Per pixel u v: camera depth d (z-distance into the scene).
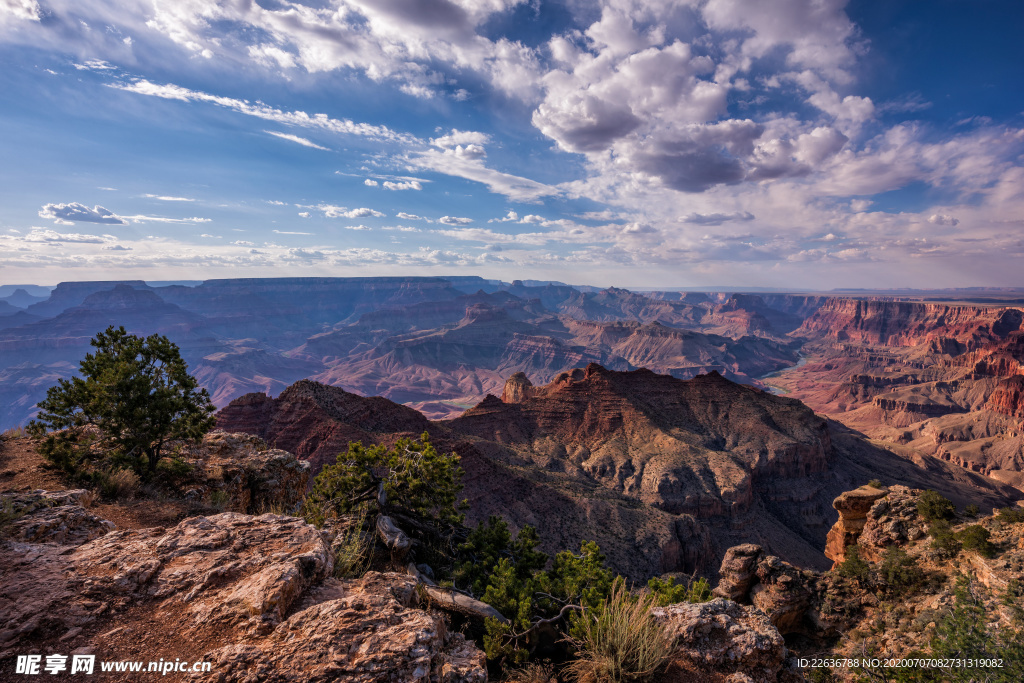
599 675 7.96
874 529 32.22
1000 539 22.97
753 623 9.64
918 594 24.00
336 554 8.98
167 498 13.26
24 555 6.84
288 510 18.52
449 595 12.59
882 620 23.67
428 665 5.41
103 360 14.05
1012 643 12.80
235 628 5.65
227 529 8.05
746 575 30.59
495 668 10.49
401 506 17.89
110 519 10.52
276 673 4.93
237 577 6.70
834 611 26.55
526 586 13.38
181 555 7.22
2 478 11.65
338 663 5.17
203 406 15.48
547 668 9.73
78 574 6.55
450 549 17.53
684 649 8.63
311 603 6.64
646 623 8.23
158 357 14.91
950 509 29.20
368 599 6.49
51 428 13.27
